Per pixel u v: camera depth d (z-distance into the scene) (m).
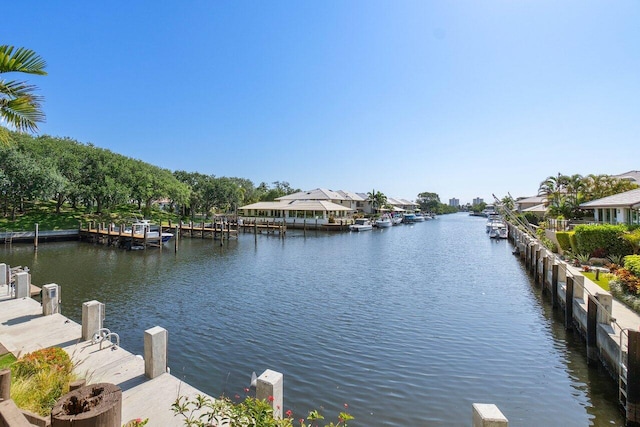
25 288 12.59
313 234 56.53
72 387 4.65
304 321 13.83
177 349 11.16
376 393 8.60
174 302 16.52
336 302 16.61
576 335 12.36
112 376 7.14
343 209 68.31
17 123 9.10
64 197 46.72
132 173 52.06
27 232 37.00
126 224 42.81
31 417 4.23
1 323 10.02
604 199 29.09
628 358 7.31
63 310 15.03
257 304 16.25
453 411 7.89
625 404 7.64
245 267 26.23
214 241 44.19
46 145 45.28
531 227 41.59
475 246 41.44
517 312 15.06
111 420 3.35
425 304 16.28
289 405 8.06
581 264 20.59
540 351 11.09
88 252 32.38
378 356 10.67
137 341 11.75
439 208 165.12
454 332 12.66
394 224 82.31
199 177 73.50
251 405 3.96
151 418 5.76
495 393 8.64
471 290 19.12
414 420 7.55
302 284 20.58
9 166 36.47
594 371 9.77
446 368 9.91
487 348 11.28
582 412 7.87
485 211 163.50
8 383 4.33
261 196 98.56
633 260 14.72
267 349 11.18
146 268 25.25
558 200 45.09
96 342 8.78
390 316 14.47
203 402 4.89
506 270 25.38
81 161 47.75
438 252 35.72
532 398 8.43
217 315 14.59
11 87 8.73
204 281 21.25
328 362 10.27
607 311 9.85
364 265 27.48
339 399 8.34
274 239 48.25
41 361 6.39
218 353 10.88
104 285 19.81
